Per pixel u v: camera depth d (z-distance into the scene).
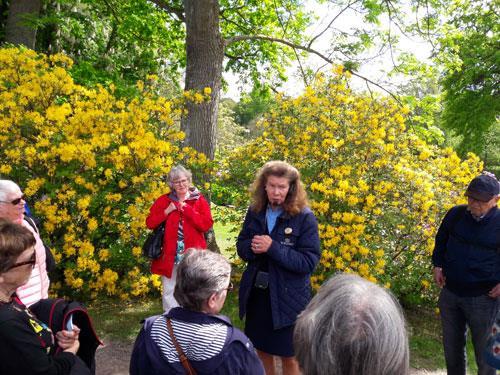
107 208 4.63
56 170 4.60
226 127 24.95
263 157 5.63
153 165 4.81
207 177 5.76
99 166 4.77
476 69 17.50
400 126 5.42
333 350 1.03
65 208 4.59
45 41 9.28
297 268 2.65
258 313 2.80
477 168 5.45
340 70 5.52
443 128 20.02
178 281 1.63
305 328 1.09
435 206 4.95
